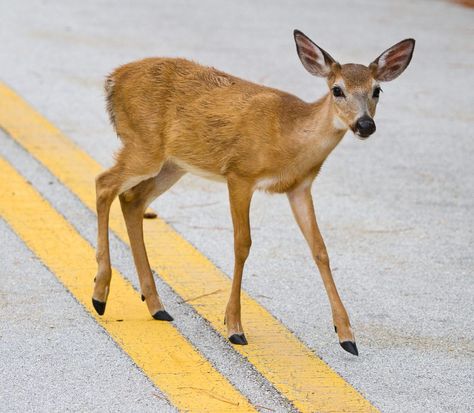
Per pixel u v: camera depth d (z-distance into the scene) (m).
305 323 13.59
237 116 13.20
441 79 25.52
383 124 22.22
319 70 13.27
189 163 13.73
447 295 14.59
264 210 17.67
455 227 17.16
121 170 13.88
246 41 27.53
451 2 33.88
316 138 12.96
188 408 11.36
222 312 13.82
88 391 11.63
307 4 32.97
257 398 11.63
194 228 16.67
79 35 27.53
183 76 13.84
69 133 20.67
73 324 13.25
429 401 11.73
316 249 13.05
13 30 27.81
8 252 15.34
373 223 17.19
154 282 13.73
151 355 12.53
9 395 11.47
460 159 20.38
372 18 31.16
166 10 31.14
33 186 17.98
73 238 16.03
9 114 21.53
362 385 12.02
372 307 14.12
